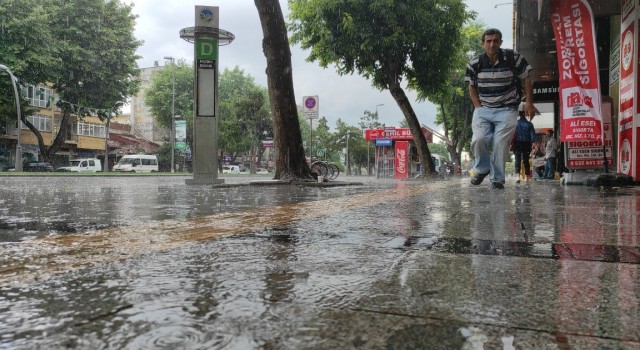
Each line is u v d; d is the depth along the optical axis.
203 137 11.83
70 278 1.52
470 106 37.34
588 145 10.20
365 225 2.95
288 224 3.02
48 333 1.00
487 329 1.06
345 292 1.36
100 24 40.12
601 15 10.83
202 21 11.79
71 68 39.16
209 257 1.90
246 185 9.82
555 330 1.06
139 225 3.01
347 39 19.56
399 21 19.56
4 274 1.58
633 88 8.13
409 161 29.19
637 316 1.16
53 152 42.59
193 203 4.99
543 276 1.57
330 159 72.69
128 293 1.34
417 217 3.40
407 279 1.52
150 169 56.66
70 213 3.85
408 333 1.02
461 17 20.09
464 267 1.71
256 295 1.32
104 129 61.03
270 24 10.25
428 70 20.81
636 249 2.08
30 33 34.50
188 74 62.00
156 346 0.93
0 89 35.12
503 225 2.92
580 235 2.50
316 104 15.14
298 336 1.00
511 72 7.02
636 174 8.23
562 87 8.38
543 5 8.55
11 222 3.20
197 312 1.16
